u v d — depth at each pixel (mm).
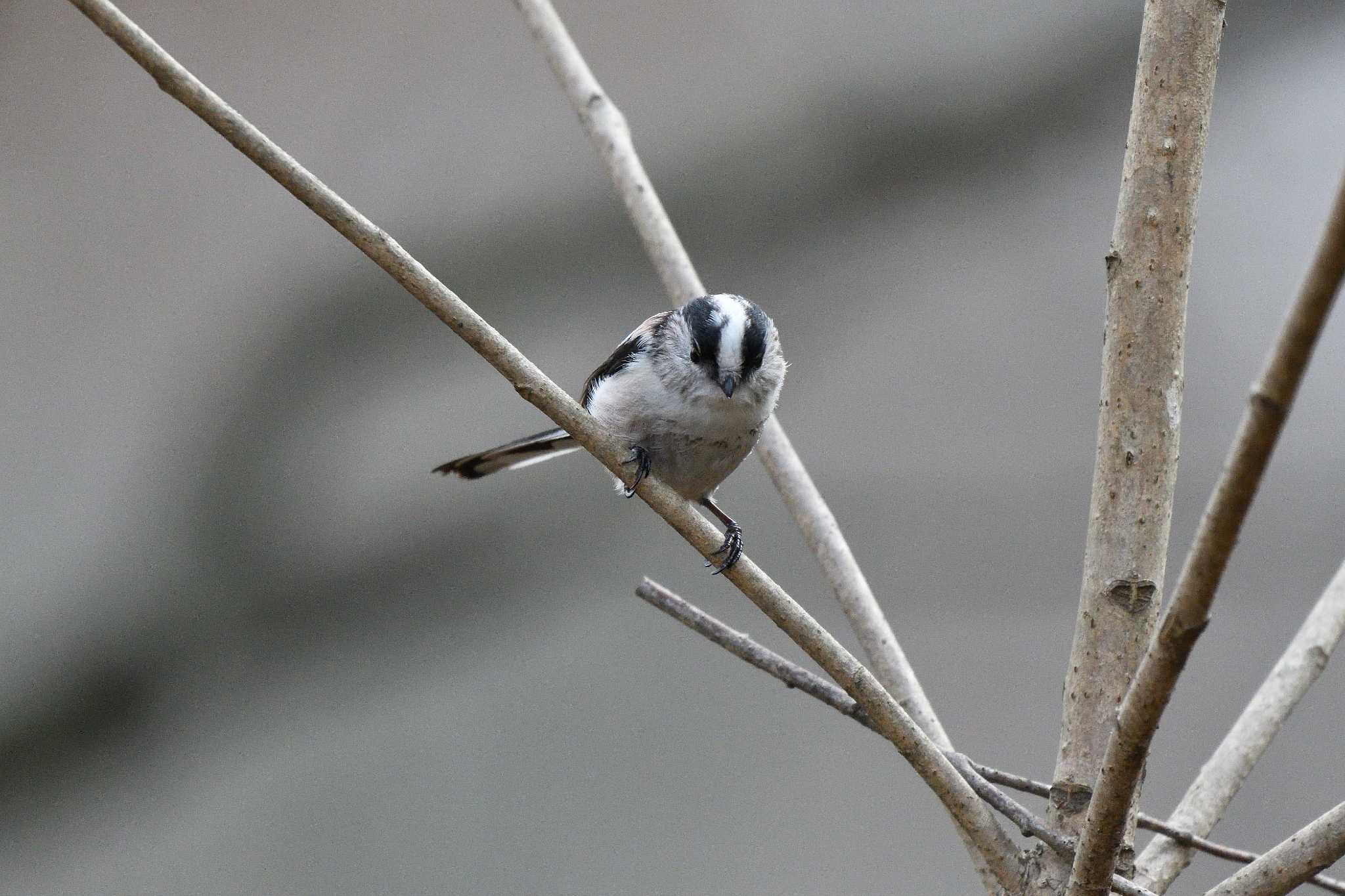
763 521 14102
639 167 6664
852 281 14172
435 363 14070
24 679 13484
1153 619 4551
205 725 13742
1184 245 4578
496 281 14000
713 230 13938
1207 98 4578
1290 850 3975
